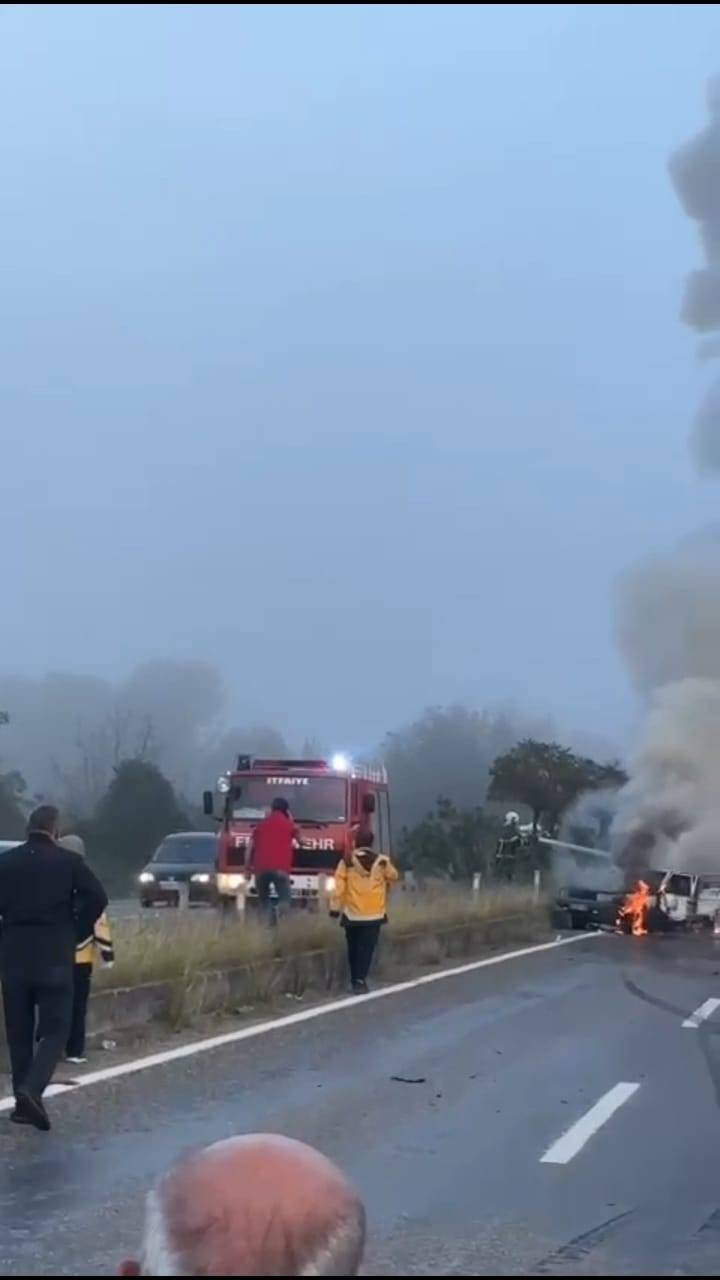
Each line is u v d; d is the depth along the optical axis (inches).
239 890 964.0
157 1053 470.0
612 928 1263.5
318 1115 382.6
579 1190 313.0
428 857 1535.4
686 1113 399.5
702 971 840.9
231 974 588.1
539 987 717.9
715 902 1347.2
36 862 366.3
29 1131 351.9
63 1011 364.2
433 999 649.6
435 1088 427.5
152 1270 81.1
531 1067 470.3
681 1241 274.7
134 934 589.0
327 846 956.6
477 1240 272.8
